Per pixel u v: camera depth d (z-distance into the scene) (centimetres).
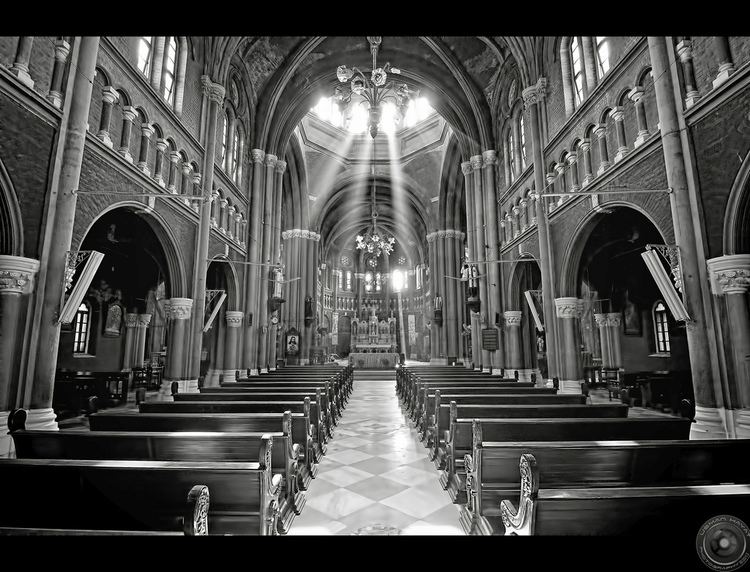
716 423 632
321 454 699
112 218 1066
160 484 304
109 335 1599
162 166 988
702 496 228
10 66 566
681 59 715
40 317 600
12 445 543
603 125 984
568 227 1145
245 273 1584
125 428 486
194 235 1169
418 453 716
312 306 2803
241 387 884
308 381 1081
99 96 774
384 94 1728
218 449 388
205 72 1254
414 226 3788
